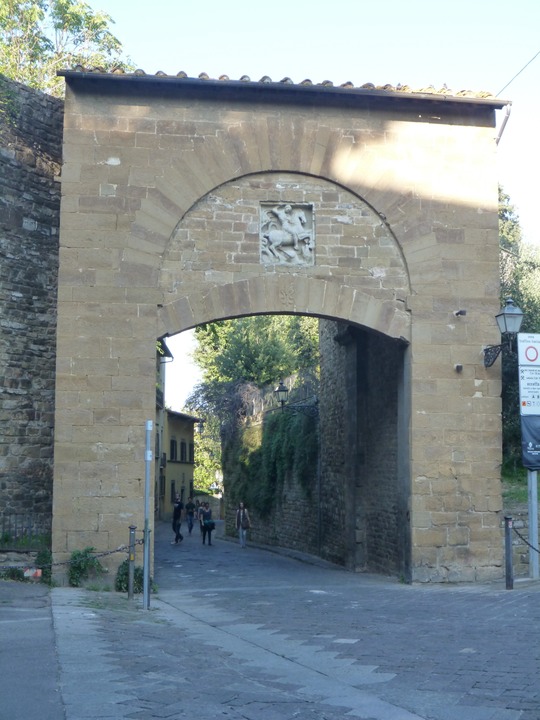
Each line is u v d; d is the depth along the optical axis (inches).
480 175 647.8
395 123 641.6
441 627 407.5
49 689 262.2
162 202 605.6
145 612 471.5
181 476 2250.2
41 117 690.2
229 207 617.3
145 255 599.8
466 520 615.2
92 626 393.7
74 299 590.9
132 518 577.9
